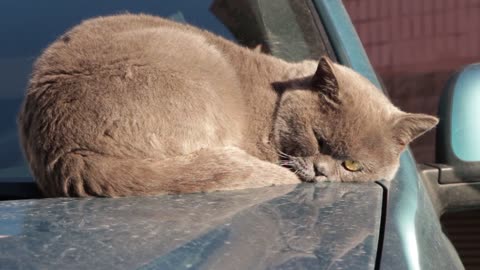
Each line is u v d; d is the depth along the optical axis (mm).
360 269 2469
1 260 2463
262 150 5156
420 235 3029
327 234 2777
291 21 5254
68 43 4453
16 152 4336
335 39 5074
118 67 4320
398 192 3508
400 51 14031
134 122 4227
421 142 12008
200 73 4664
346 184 3996
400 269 2555
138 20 4965
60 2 5133
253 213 3041
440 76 13797
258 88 5168
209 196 3549
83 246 2600
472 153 4320
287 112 5172
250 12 5363
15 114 4520
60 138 4012
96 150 4047
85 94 4145
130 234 2738
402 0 13969
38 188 4129
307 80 5270
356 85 5176
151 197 3623
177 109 4418
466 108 4363
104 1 5254
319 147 5109
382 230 2857
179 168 4031
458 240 9328
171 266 2416
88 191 3902
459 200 4316
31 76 4328
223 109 4762
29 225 2895
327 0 5227
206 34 5184
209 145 4594
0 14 5020
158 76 4410
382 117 5148
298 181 4293
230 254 2535
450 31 13859
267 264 2465
